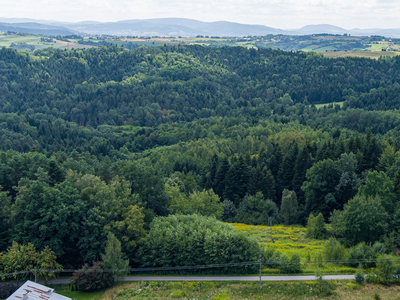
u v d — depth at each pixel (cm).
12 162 7988
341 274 5762
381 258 5616
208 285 5644
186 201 8812
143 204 7456
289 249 7019
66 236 6500
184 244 6253
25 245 5928
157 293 5478
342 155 9400
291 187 10675
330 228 8300
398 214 6756
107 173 8756
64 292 5581
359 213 6688
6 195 6738
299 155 10431
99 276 5578
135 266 6506
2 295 5131
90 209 6469
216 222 7081
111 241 5916
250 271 6066
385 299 5025
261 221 9244
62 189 6544
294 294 5256
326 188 9088
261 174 10631
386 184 7581
